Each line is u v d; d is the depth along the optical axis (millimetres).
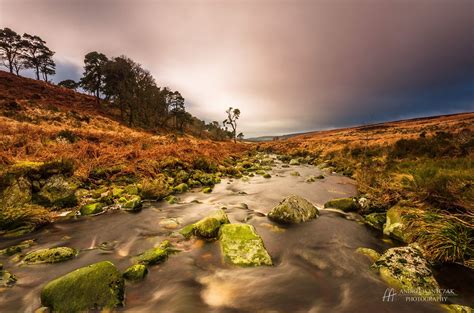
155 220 7137
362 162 16203
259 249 4996
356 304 3602
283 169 19672
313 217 7340
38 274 4234
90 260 4809
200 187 12102
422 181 7070
